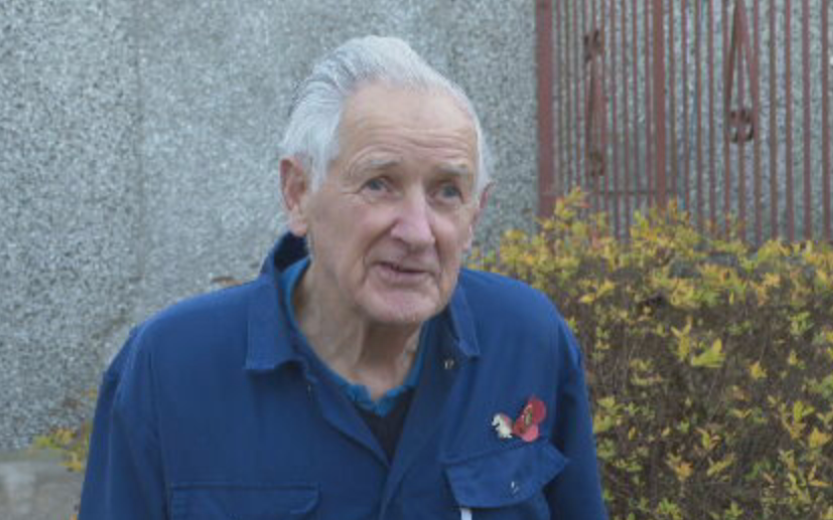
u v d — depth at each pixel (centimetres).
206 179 527
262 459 155
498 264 383
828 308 336
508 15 552
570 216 386
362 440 156
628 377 320
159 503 160
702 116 536
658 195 471
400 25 541
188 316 161
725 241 399
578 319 330
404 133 144
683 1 462
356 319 159
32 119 503
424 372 163
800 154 534
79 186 511
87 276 514
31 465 487
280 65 531
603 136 504
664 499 302
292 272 166
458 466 162
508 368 169
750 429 308
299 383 157
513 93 554
